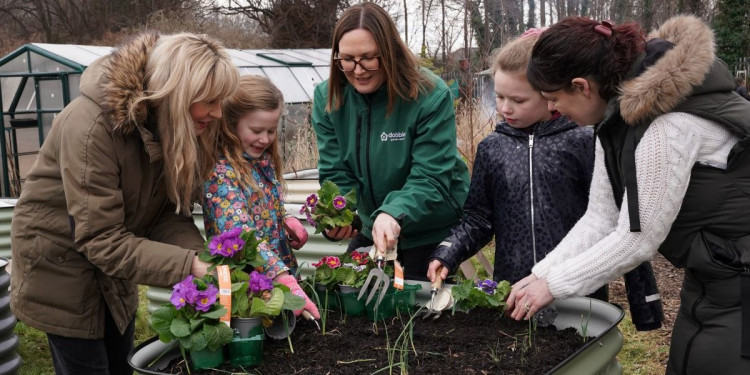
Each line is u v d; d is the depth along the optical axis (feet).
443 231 9.52
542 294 6.40
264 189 8.25
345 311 8.05
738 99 5.86
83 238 6.60
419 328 7.48
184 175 6.79
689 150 5.69
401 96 8.45
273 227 8.29
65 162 6.58
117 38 73.67
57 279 7.25
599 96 6.02
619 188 6.29
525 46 7.88
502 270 8.52
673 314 14.67
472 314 7.91
